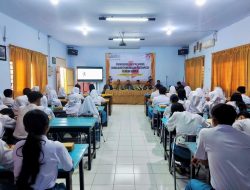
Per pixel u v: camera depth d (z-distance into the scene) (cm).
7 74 560
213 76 766
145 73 1223
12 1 448
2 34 539
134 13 529
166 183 312
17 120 305
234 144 158
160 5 467
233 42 643
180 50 1161
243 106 341
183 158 292
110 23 639
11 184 181
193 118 294
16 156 158
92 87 824
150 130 605
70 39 946
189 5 468
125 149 452
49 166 158
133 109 958
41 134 159
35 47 741
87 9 498
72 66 1209
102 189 295
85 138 458
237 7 482
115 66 1222
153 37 892
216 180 158
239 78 596
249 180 150
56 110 475
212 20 602
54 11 516
